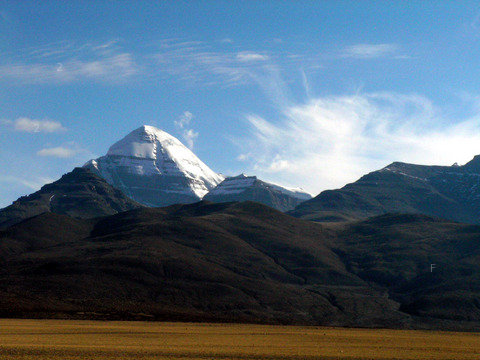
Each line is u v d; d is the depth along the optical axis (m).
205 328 162.25
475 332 194.00
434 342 129.75
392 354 96.62
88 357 84.75
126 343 109.19
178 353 91.69
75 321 173.50
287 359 87.94
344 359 88.25
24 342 105.75
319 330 167.75
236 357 88.94
